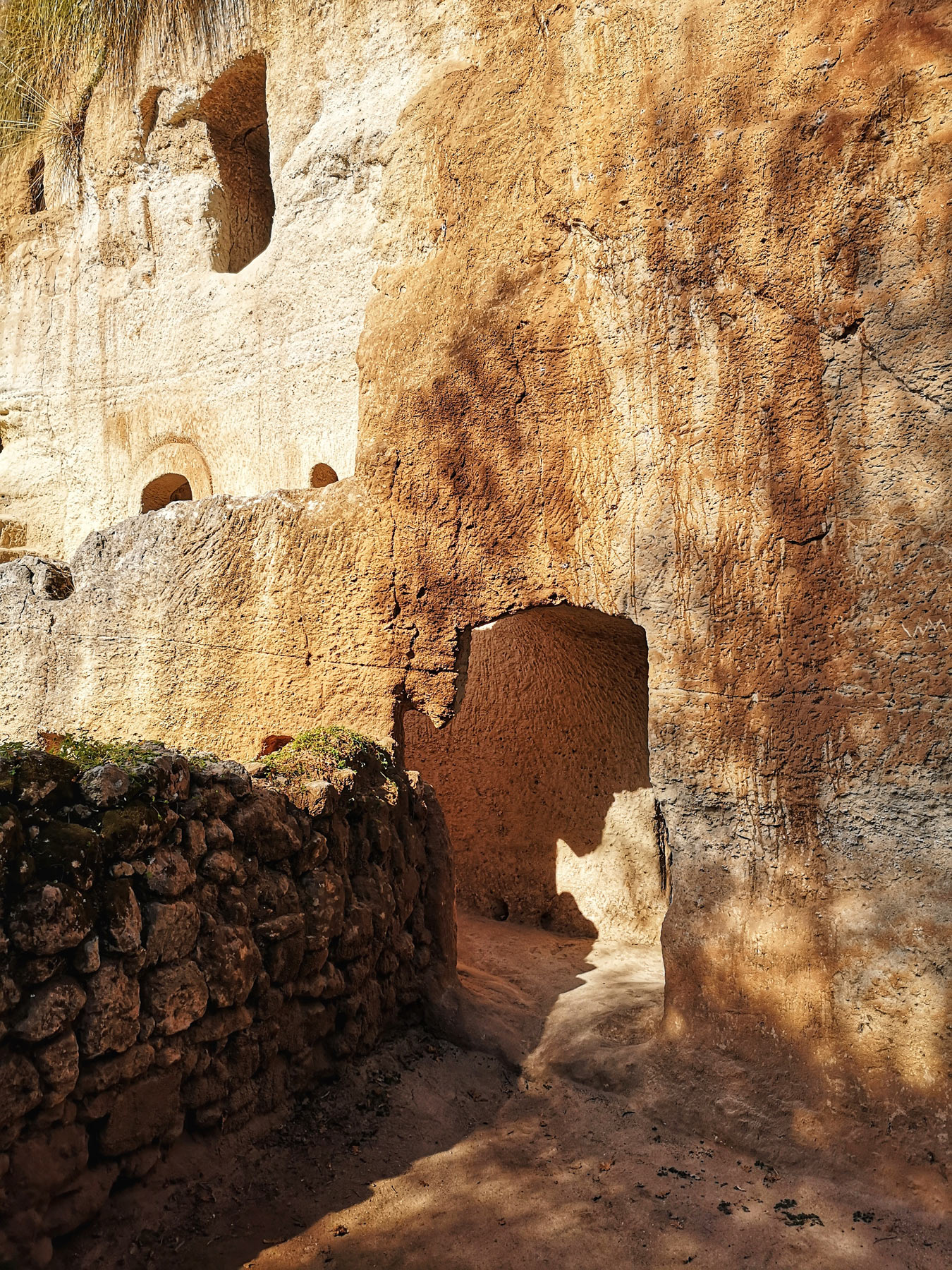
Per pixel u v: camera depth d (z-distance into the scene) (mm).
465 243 4730
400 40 6656
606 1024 4277
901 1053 3412
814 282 3666
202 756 3637
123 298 8562
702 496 3953
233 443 7738
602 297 4246
